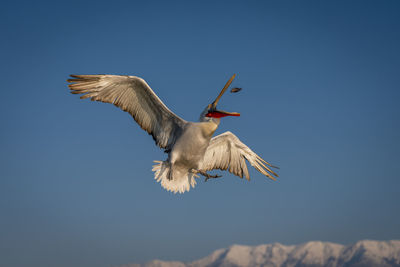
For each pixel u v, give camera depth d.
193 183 10.89
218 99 10.22
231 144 11.66
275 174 11.69
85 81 9.66
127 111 10.30
